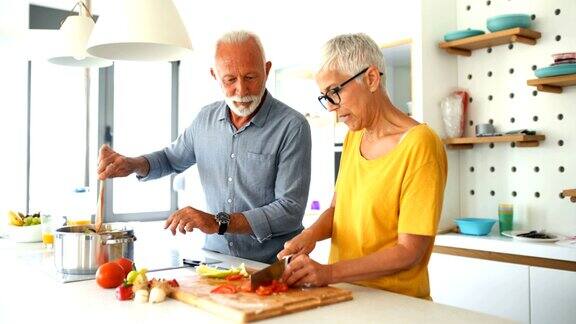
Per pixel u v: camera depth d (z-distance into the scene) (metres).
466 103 2.81
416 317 1.07
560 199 2.48
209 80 4.37
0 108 3.43
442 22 2.84
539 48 2.56
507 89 2.68
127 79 4.48
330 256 1.50
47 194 4.03
